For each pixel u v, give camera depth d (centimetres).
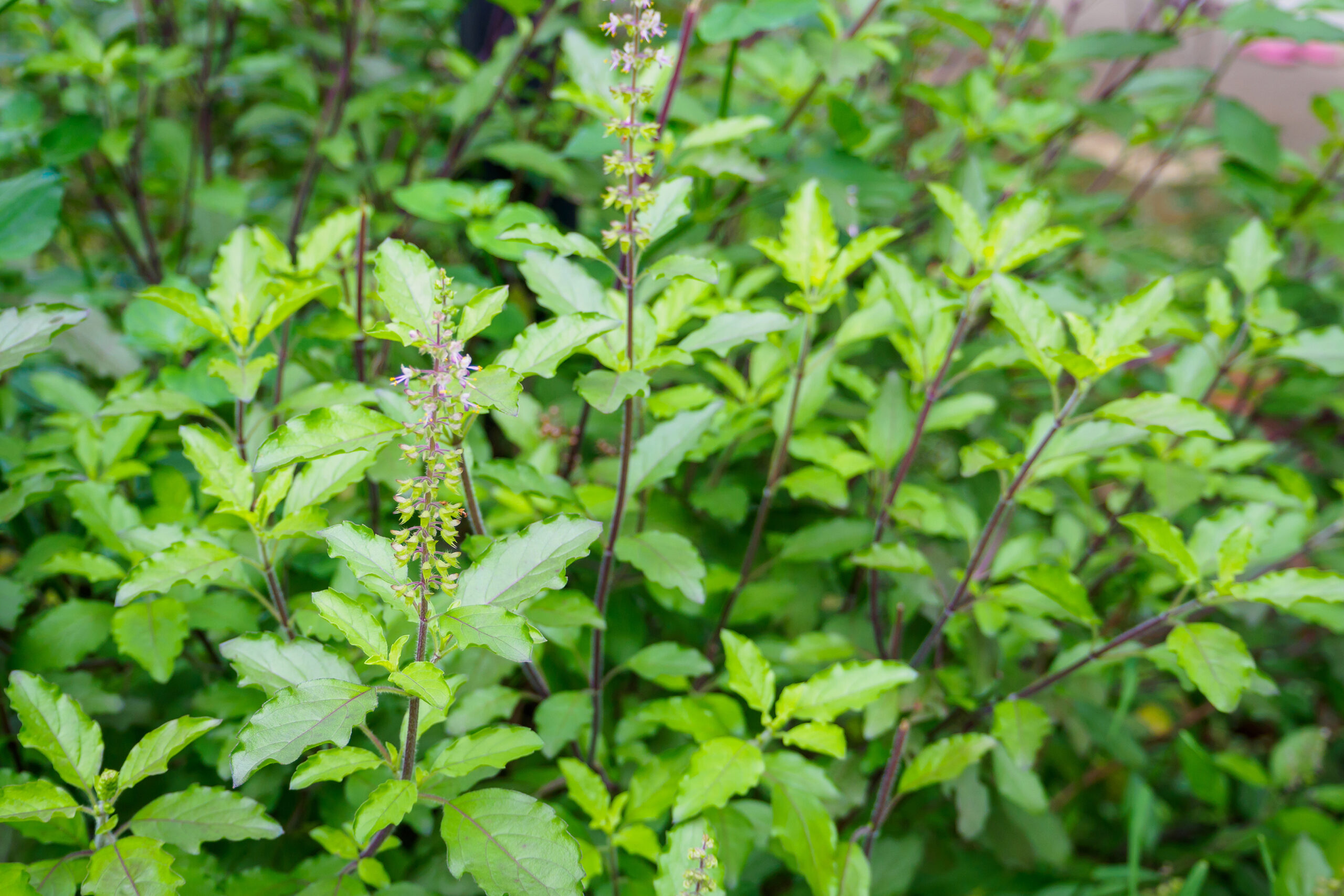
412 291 55
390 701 69
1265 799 89
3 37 122
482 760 57
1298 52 156
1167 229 170
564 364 78
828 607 81
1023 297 64
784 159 86
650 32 57
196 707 65
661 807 63
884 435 71
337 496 70
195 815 56
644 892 64
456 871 54
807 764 61
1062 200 104
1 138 88
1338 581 62
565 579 54
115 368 78
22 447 70
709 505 71
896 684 62
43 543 69
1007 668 74
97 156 111
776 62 91
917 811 80
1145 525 64
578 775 63
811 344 75
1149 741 107
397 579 54
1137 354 60
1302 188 97
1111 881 78
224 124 126
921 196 110
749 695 62
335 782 69
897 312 68
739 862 62
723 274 78
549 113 107
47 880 55
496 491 69
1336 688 104
